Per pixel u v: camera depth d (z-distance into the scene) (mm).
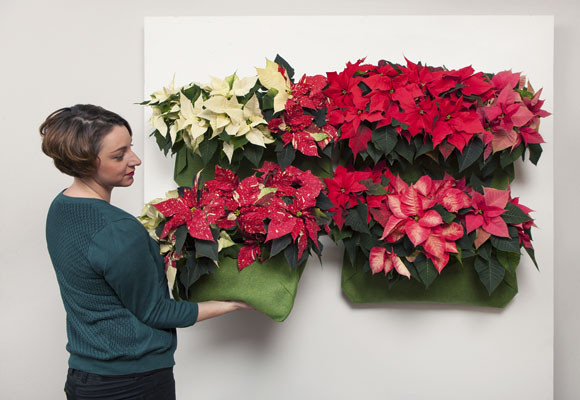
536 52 1207
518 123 1062
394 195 1071
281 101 1038
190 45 1237
